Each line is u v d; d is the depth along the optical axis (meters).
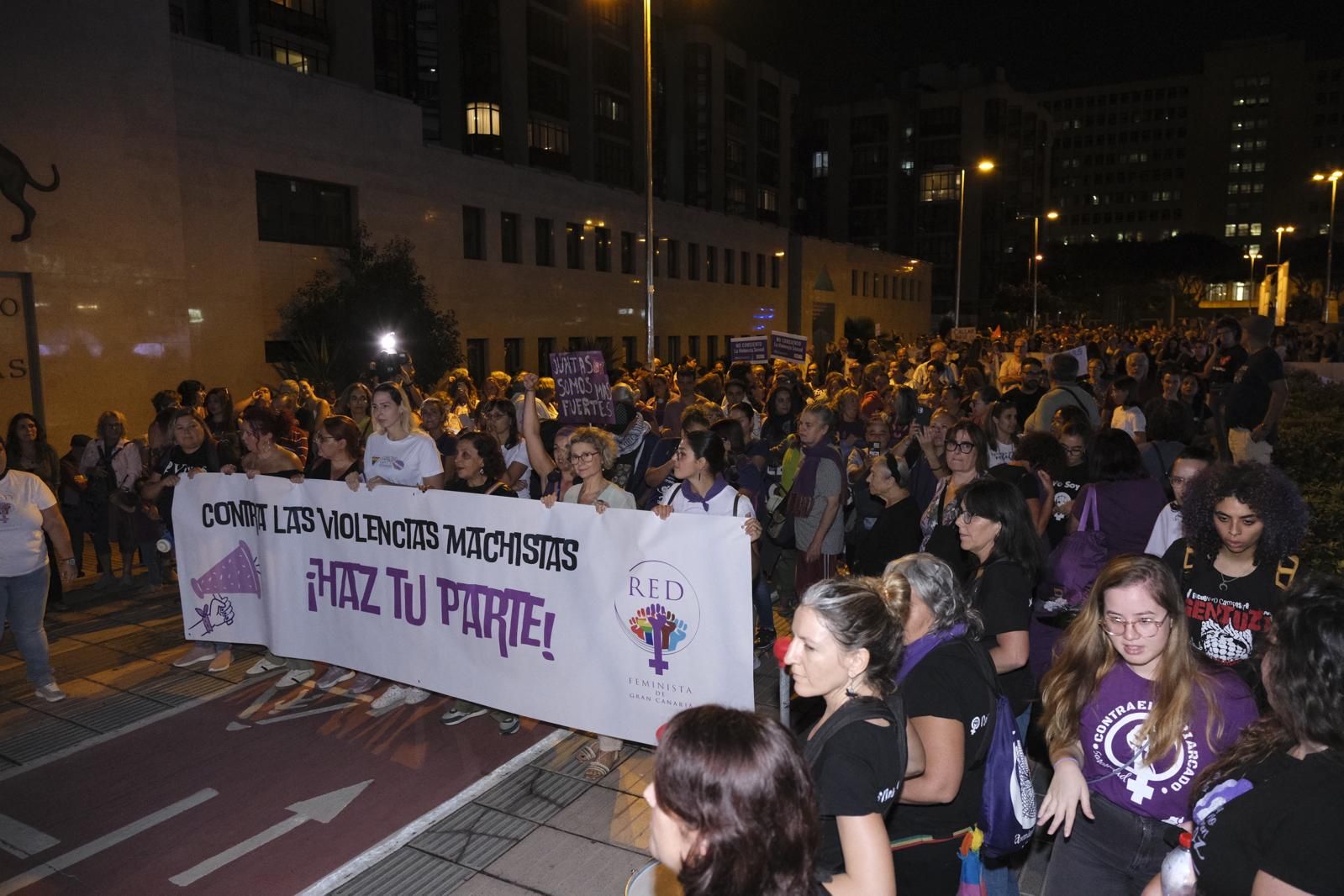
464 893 3.97
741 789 1.58
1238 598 3.23
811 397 13.36
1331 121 134.00
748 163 65.69
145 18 15.34
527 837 4.40
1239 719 2.56
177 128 17.44
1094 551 4.18
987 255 92.06
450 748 5.37
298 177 20.36
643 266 36.12
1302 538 3.18
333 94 21.14
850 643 2.19
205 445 8.30
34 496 6.14
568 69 45.62
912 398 9.09
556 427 8.02
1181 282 94.62
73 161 14.30
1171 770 2.62
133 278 15.25
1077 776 2.74
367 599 5.73
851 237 90.62
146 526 8.72
